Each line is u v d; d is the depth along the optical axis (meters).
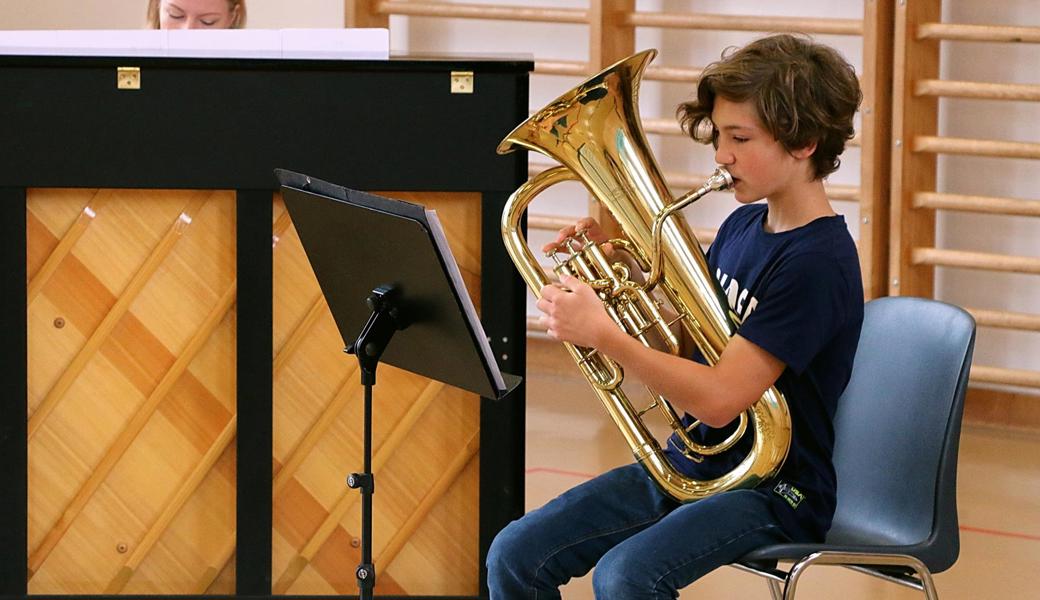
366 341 2.93
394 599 3.74
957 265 6.57
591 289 2.95
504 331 3.62
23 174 3.52
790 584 2.94
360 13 7.85
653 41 7.44
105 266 3.64
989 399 6.72
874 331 3.47
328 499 3.75
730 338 2.98
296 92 3.50
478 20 7.84
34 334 3.66
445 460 3.73
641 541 2.95
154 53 3.55
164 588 3.78
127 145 3.51
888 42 6.57
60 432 3.71
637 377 2.94
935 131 6.67
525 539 3.14
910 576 3.14
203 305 3.66
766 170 2.95
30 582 3.76
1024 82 6.53
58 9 8.44
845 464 3.46
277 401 3.69
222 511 3.75
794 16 6.97
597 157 3.06
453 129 3.51
